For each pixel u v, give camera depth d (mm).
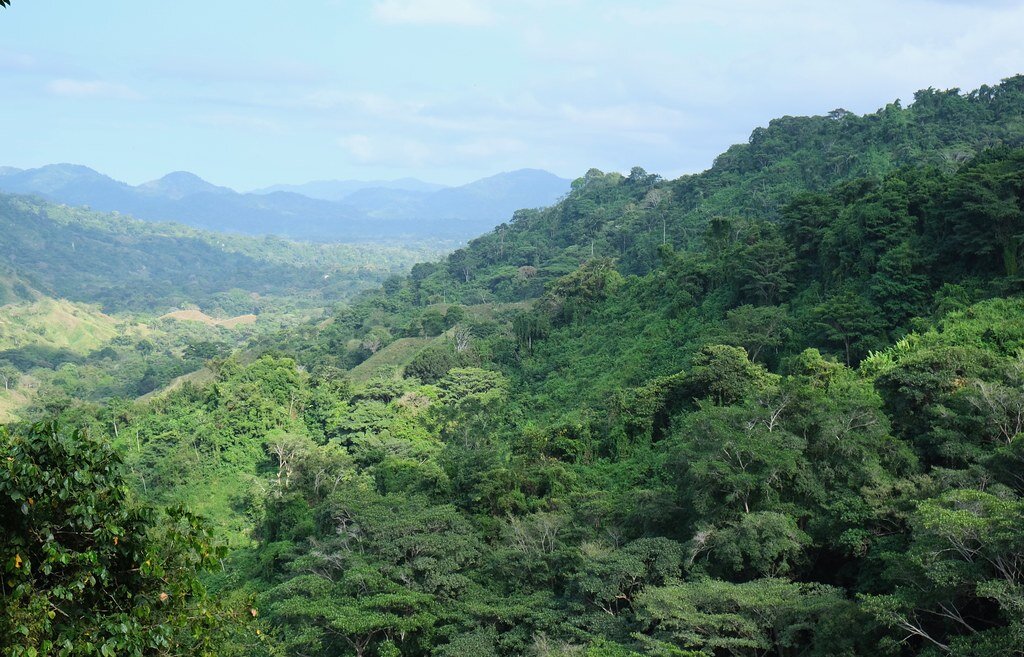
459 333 154500
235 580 71312
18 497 14062
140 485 94438
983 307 68875
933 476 43781
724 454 48000
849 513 43469
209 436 101500
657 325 108688
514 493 65875
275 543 72250
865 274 87062
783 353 85875
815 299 92750
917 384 52625
